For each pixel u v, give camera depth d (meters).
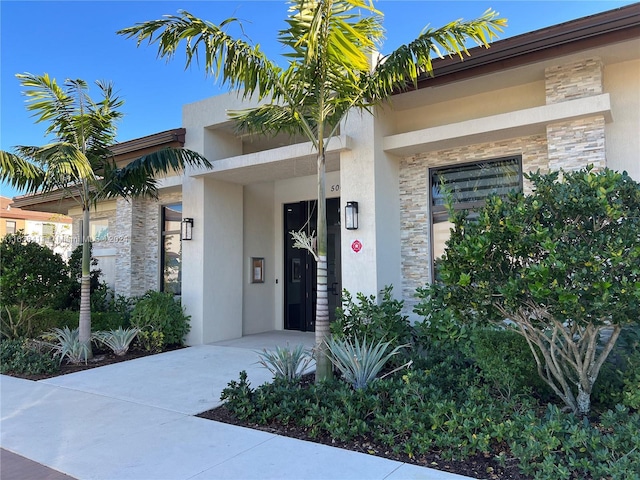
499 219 4.26
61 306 11.73
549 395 5.39
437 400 4.68
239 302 11.46
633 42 6.39
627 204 4.27
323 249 6.37
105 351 9.66
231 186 11.49
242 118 7.28
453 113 8.74
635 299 3.68
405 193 9.09
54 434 5.05
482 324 4.70
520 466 3.70
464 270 4.35
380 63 6.65
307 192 12.34
